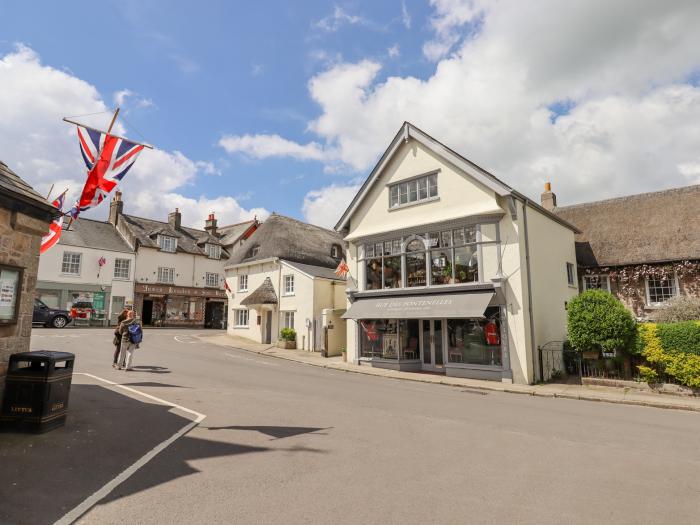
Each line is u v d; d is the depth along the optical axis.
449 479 5.48
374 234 19.59
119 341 14.06
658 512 4.66
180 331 35.38
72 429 6.97
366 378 15.96
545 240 17.81
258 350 23.88
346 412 9.18
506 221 16.14
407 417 8.97
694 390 12.48
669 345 12.92
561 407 11.11
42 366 7.52
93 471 5.40
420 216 18.38
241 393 10.80
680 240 18.91
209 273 44.69
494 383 15.17
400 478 5.46
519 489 5.21
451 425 8.39
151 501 4.62
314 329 25.03
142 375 12.81
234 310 32.12
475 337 16.44
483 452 6.67
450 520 4.34
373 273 19.88
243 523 4.18
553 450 6.89
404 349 18.33
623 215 21.70
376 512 4.48
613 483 5.50
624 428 8.68
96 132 9.20
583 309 14.30
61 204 11.23
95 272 36.16
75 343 20.31
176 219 45.03
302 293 26.06
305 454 6.30
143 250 39.53
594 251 20.88
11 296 7.05
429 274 17.73
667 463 6.38
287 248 28.94
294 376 14.82
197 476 5.36
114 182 9.25
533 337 15.71
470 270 16.75
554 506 4.75
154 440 6.70
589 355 14.34
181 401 9.45
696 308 15.93
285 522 4.21
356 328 20.00
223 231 53.44
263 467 5.72
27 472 5.26
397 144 19.34
